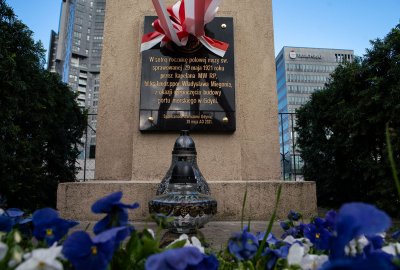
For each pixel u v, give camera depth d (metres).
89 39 92.50
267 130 4.49
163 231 2.79
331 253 0.61
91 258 0.64
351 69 5.12
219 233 3.01
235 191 3.86
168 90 4.38
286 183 3.90
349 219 0.56
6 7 4.70
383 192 4.41
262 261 0.88
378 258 0.44
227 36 4.63
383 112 4.44
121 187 3.80
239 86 4.59
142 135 4.32
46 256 0.61
